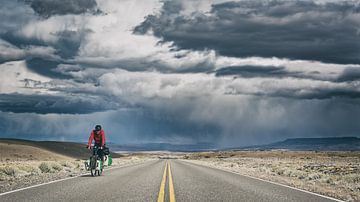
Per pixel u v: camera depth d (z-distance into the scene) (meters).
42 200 11.67
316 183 21.64
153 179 21.03
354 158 89.88
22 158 98.88
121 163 53.41
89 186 16.17
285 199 12.88
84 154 158.88
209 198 13.00
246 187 16.98
